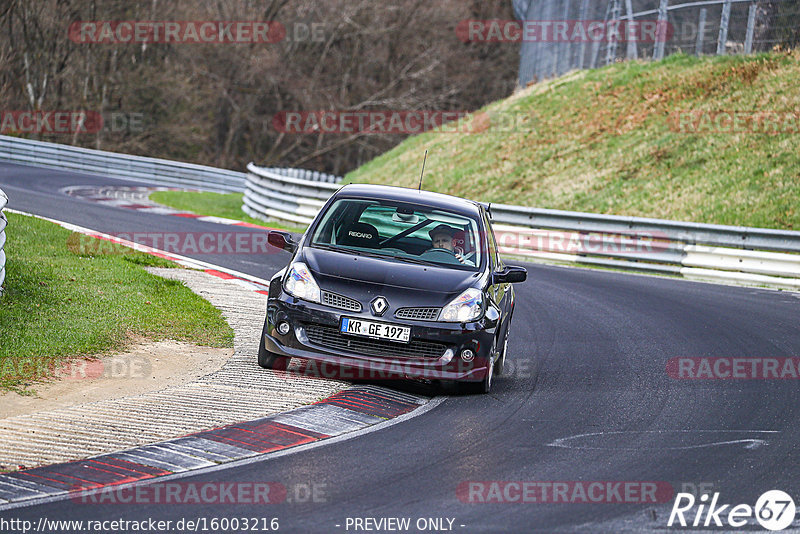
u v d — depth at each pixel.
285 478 20.17
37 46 171.12
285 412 25.34
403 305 28.23
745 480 21.72
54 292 36.75
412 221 32.12
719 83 98.88
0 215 34.00
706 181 83.56
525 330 40.94
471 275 30.20
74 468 20.00
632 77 108.88
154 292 40.25
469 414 26.75
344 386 28.67
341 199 32.94
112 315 34.59
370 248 30.94
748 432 26.11
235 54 188.75
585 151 98.62
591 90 110.19
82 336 31.08
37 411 23.89
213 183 139.38
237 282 46.59
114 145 178.62
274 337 29.06
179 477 19.89
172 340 33.19
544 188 94.38
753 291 56.59
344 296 28.42
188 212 86.25
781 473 22.39
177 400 25.78
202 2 190.88
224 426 23.72
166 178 136.62
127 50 179.62
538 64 140.38
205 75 191.50
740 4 102.50
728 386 31.88
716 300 51.91
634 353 37.00
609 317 45.00
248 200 96.50
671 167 88.62
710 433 25.83
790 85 92.75
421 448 23.00
